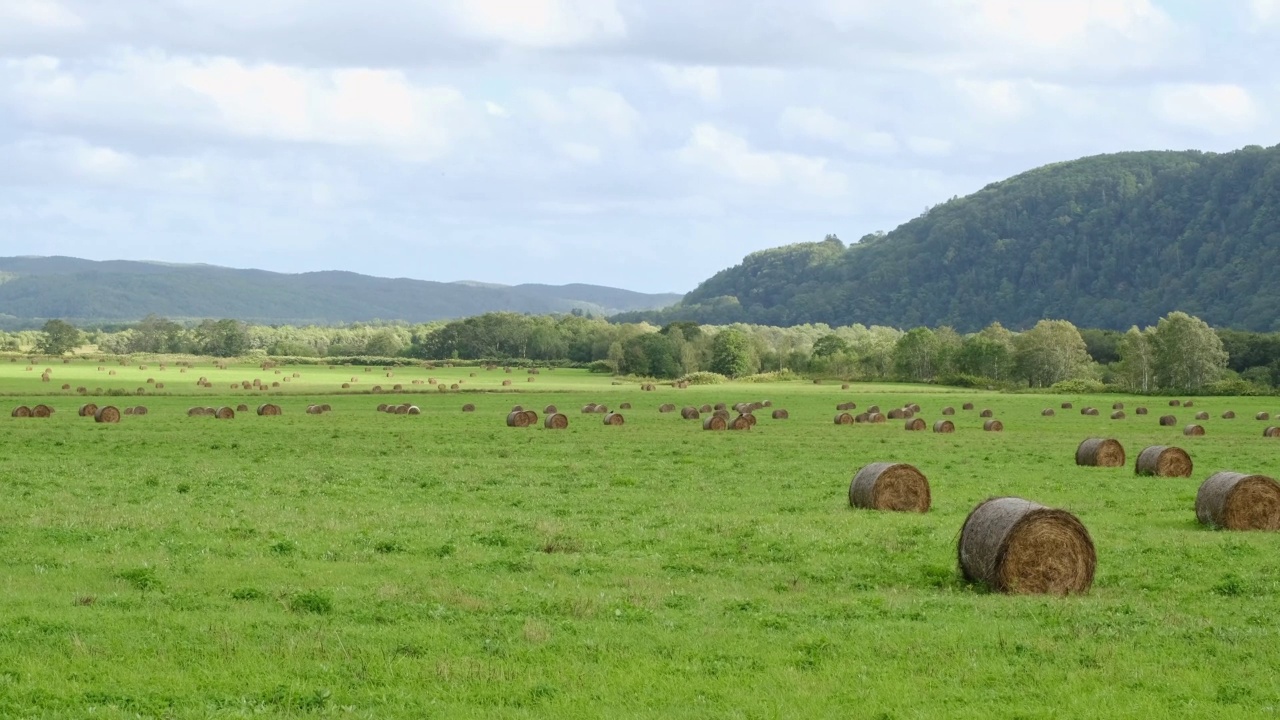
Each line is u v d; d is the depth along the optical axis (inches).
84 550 970.1
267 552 975.6
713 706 549.3
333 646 638.5
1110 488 1601.9
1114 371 7091.5
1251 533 1152.2
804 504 1376.7
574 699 555.8
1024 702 557.6
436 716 530.3
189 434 2628.0
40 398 4323.3
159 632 668.1
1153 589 860.0
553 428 2972.4
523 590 816.9
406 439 2529.5
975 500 1443.2
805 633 683.4
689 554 1000.2
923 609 764.0
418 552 990.4
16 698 547.2
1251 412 4148.6
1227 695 568.4
